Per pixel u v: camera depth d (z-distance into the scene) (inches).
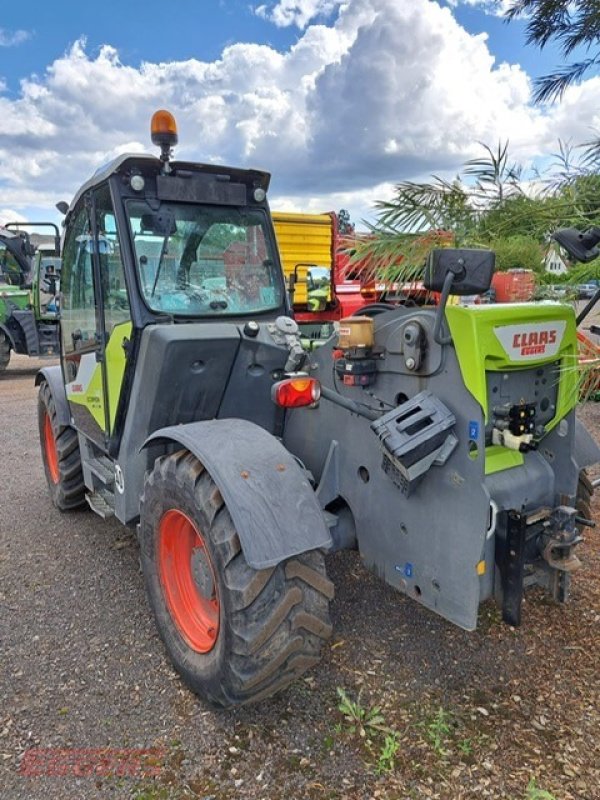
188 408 107.3
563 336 89.0
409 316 87.1
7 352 447.5
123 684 97.2
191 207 114.1
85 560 141.4
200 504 86.4
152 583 103.0
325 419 105.5
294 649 83.0
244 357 107.2
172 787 77.6
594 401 216.5
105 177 109.7
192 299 113.6
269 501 82.6
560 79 132.6
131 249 107.8
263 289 122.2
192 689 94.0
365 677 97.3
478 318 78.4
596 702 90.4
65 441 160.9
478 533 80.0
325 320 302.5
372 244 118.0
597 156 113.3
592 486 113.8
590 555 134.3
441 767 79.4
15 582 131.0
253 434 92.9
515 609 85.4
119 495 118.0
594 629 108.3
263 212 122.2
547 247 115.6
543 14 134.3
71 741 85.2
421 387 86.0
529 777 77.4
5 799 76.0
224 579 82.2
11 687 96.3
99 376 126.8
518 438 85.6
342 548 103.1
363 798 75.3
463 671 98.3
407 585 91.4
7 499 184.1
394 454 79.7
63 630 112.6
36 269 420.8
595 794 74.7
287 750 83.0
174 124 108.7
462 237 117.0
